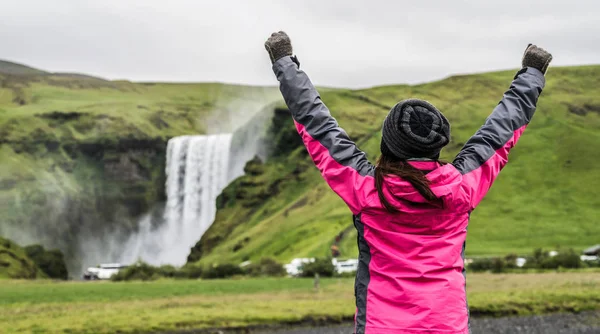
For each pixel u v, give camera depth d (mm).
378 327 4176
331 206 169500
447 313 4117
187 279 65250
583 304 28016
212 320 23047
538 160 156125
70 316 23578
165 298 31875
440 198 4180
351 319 24734
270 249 151750
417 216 4230
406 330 4102
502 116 4648
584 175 148250
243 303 27891
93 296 33906
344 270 76250
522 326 23766
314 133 4527
